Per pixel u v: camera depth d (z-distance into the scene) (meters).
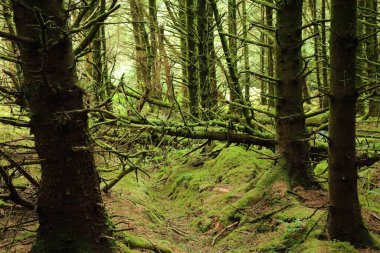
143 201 6.14
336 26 3.47
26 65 2.91
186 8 8.48
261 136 6.37
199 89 8.38
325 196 4.92
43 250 3.06
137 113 5.91
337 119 3.58
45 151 3.01
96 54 7.49
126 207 5.38
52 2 2.88
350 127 3.57
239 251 4.55
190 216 6.28
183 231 5.62
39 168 5.98
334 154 3.66
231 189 6.50
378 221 4.39
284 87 5.22
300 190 5.09
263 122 8.26
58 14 2.90
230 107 8.44
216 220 5.55
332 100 3.59
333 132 3.63
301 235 4.15
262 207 5.18
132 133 6.78
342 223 3.73
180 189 7.59
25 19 2.84
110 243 3.24
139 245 4.06
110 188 5.81
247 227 5.00
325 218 4.17
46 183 3.08
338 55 3.50
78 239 3.10
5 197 3.12
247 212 5.25
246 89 10.39
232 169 7.16
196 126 6.49
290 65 5.17
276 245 4.19
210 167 7.95
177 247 4.59
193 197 6.91
